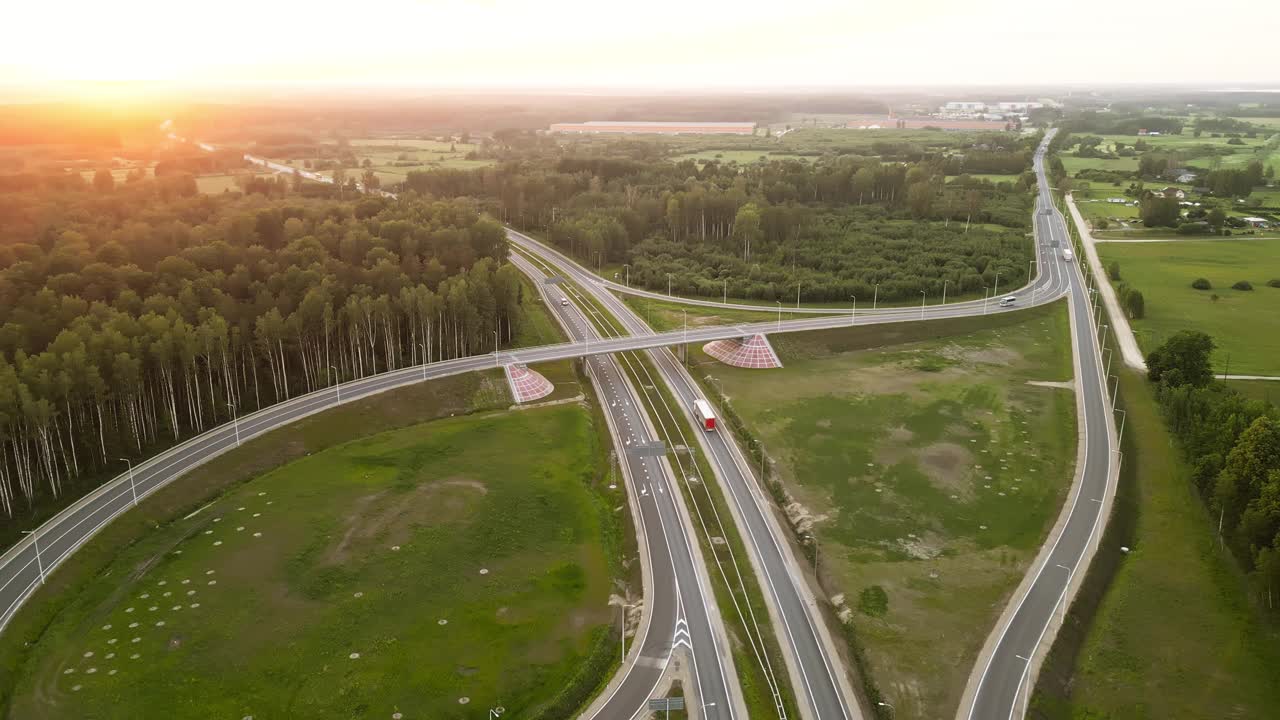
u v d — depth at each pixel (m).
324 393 183.62
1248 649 106.81
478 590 118.12
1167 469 154.88
